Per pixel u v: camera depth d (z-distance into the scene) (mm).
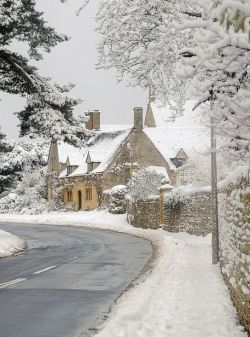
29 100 23812
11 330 8109
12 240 25172
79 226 46250
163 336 7203
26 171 77000
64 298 10922
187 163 38969
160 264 16594
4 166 81938
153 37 6582
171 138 64375
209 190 26172
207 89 4391
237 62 4102
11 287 12570
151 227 38719
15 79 24031
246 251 7168
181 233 30812
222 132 4410
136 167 61562
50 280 13742
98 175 61500
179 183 53312
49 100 23453
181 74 4070
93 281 13508
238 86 4691
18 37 23391
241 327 7422
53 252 22844
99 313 9336
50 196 70875
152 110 69312
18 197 72000
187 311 8797
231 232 9602
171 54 6074
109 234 35562
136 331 7543
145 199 40344
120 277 14227
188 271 14234
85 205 63844
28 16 21812
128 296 10789
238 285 8141
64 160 69875
